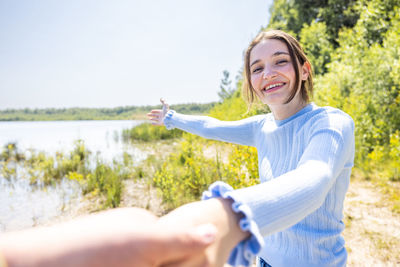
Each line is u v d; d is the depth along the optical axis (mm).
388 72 5875
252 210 397
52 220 4199
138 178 6051
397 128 5535
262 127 1211
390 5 7355
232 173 3891
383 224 3193
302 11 15008
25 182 6355
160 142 12641
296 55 988
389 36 6285
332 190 880
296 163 917
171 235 288
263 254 1075
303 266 920
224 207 387
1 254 195
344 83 6934
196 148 5988
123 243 248
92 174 5902
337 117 786
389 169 4598
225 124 1389
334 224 938
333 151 638
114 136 15531
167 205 4457
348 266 2561
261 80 1012
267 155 1113
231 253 375
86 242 230
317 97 6746
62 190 5625
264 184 462
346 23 13180
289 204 433
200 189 4594
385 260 2602
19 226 3992
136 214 300
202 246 301
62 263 210
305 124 901
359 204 3734
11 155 9742
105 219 268
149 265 267
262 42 1000
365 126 5566
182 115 1603
